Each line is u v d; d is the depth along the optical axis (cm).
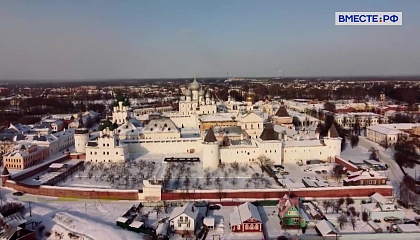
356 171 15150
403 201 12556
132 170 16875
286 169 16875
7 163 17675
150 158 19325
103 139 18400
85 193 13688
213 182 14862
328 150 18250
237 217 11294
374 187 13400
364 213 11531
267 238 10438
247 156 17938
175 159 18712
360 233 10538
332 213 11931
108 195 13550
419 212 11925
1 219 11288
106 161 18438
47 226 11275
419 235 10275
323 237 10256
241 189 13512
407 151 18062
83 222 11306
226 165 17550
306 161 18125
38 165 17375
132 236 10600
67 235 10694
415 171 16575
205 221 11162
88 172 16725
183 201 13188
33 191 14225
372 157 18412
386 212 11444
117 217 11950
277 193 13338
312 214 11725
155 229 10831
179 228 10856
